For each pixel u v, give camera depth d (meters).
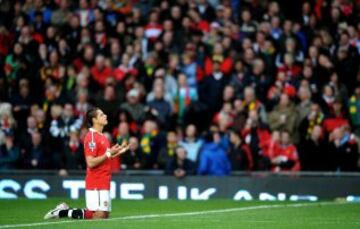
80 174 75.50
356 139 80.25
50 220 51.66
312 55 87.38
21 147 80.06
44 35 93.19
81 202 70.62
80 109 83.25
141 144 77.62
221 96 85.44
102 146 51.03
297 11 93.94
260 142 78.25
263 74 86.38
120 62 89.00
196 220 52.72
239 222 51.50
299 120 81.31
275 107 82.00
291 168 77.12
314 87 84.94
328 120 80.88
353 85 87.38
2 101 88.44
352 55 88.12
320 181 73.25
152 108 84.19
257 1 95.62
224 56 87.56
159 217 55.31
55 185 75.56
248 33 92.00
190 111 84.25
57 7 96.81
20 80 87.81
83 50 90.50
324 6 93.25
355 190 72.75
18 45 90.56
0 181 76.25
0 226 48.75
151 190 74.81
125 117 80.62
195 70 87.19
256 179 73.94
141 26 92.62
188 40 90.81
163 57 89.62
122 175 75.19
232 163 77.38
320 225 49.97
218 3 97.94
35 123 81.44
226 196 74.06
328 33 90.94
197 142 78.44
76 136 78.56
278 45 88.88
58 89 87.00
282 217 55.38
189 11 93.19
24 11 97.12
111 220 51.22
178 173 74.31
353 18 92.75
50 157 79.50
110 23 93.19
